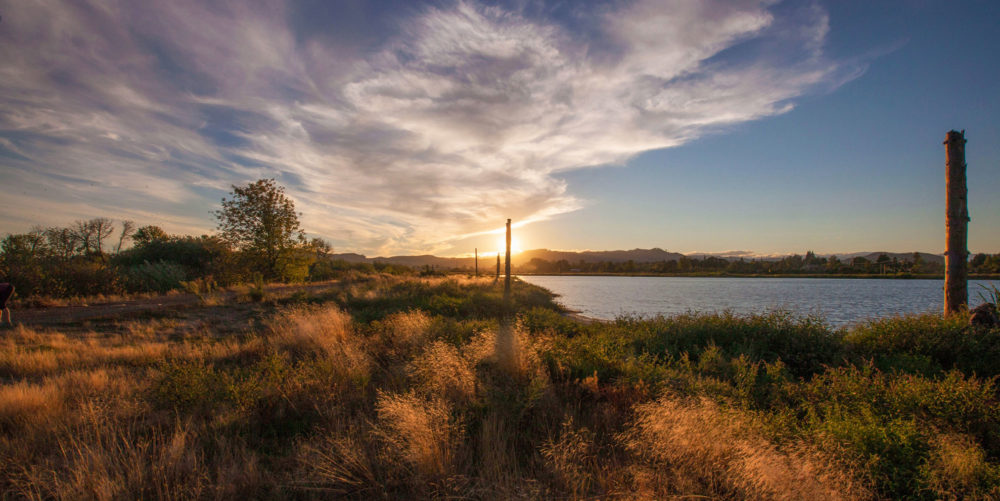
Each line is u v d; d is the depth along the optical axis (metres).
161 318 13.23
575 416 4.67
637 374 5.80
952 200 8.98
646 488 3.18
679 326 9.66
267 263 30.22
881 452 3.34
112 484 3.09
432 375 5.62
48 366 6.82
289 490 3.28
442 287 24.31
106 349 8.29
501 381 5.74
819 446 3.45
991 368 6.00
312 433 4.37
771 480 2.98
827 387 5.01
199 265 31.75
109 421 4.32
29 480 3.25
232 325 12.45
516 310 17.23
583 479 3.32
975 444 3.44
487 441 3.84
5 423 4.43
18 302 14.91
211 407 4.90
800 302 31.30
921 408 4.18
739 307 27.48
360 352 7.20
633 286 67.25
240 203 29.27
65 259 22.50
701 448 3.53
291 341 8.77
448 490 3.21
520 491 3.09
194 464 3.54
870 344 7.52
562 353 6.77
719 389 5.11
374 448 3.88
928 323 7.47
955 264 8.91
